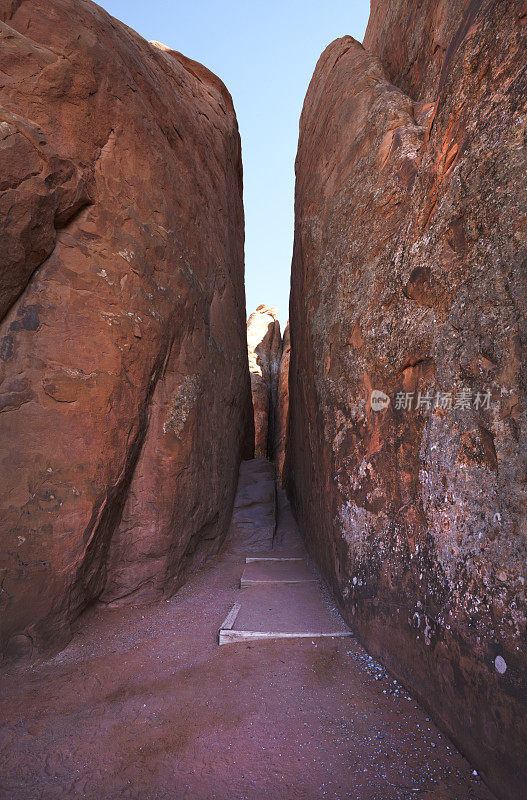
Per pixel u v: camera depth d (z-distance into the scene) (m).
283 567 5.80
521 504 2.01
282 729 2.61
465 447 2.46
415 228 3.41
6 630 3.28
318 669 3.29
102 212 4.24
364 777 2.22
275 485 8.27
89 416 3.87
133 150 4.74
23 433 3.53
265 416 19.64
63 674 3.26
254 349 22.92
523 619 1.93
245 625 3.94
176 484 5.00
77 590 3.78
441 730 2.51
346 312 4.54
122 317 4.26
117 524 4.41
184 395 5.27
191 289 5.61
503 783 1.99
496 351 2.27
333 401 4.81
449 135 3.13
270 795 2.12
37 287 3.74
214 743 2.50
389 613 3.21
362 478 3.87
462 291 2.64
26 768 2.29
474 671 2.25
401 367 3.31
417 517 2.94
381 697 2.91
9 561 3.33
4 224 3.30
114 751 2.43
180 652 3.61
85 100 4.16
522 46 2.49
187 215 5.84
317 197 6.72
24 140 3.44
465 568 2.38
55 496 3.60
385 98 4.97
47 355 3.71
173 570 4.98
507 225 2.30
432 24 5.06
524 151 2.26
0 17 3.73
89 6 4.43
